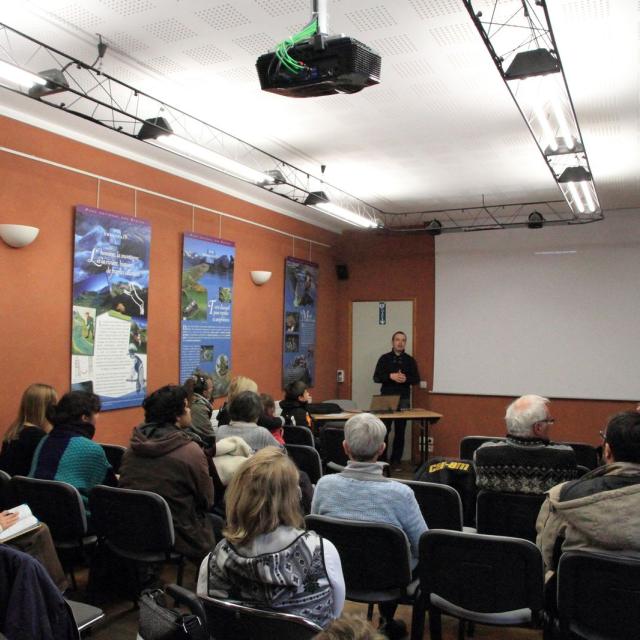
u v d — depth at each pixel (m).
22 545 2.31
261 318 7.30
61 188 4.76
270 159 5.66
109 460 4.05
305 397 6.11
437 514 2.94
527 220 8.07
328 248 8.91
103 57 3.61
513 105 4.27
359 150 5.38
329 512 2.49
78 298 4.86
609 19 3.07
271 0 2.99
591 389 7.76
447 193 6.97
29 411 3.68
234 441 3.47
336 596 1.71
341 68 2.45
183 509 3.07
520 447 2.83
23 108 4.40
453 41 3.35
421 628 2.39
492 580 2.19
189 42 3.42
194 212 6.20
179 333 5.97
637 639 1.95
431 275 8.66
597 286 7.77
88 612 2.23
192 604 1.68
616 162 5.64
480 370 8.33
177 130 4.89
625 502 1.95
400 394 8.14
